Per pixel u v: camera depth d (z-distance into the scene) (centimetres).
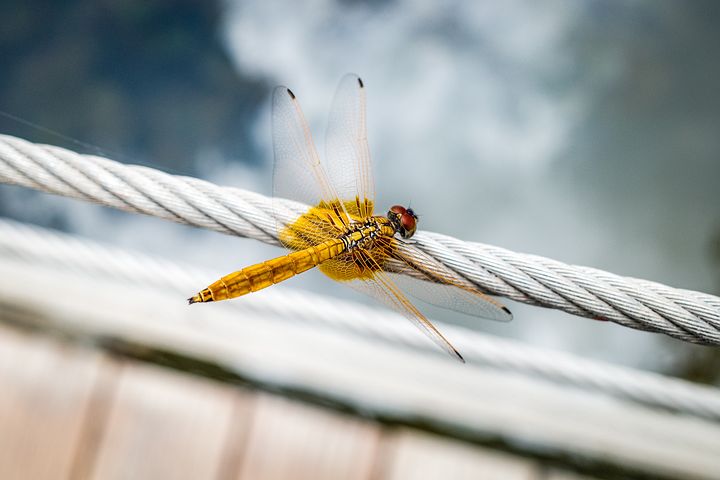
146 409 39
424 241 36
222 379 39
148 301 40
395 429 39
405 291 36
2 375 39
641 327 36
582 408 40
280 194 37
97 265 41
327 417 39
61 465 39
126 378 39
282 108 37
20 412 39
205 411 39
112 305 40
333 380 40
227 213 36
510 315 36
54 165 36
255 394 39
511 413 40
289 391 39
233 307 41
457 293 36
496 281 36
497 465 39
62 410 39
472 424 39
